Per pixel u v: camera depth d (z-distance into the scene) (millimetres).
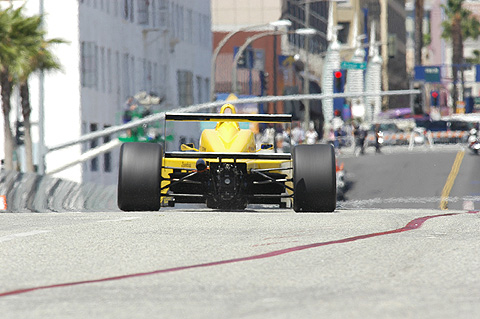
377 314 14250
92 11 121938
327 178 36656
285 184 39250
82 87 118250
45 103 116562
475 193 108312
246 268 19672
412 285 17344
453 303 15336
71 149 116750
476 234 26250
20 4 113250
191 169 36969
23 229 28266
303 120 192125
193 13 167625
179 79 158500
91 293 16688
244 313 14422
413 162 145125
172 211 37938
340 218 31672
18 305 15438
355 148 169375
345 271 19141
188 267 19891
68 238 25109
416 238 25062
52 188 65750
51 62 95188
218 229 27797
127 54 135875
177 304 15398
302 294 16391
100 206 71625
